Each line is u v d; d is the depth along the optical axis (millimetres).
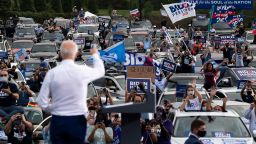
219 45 47250
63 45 9195
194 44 43812
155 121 16781
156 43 51344
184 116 17938
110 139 16125
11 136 16672
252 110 20625
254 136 18500
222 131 17375
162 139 16719
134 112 9844
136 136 10055
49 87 9102
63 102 9062
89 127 16281
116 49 22531
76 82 9094
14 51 47531
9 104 18922
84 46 48406
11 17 79188
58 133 9047
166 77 27906
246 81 25562
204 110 18766
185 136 17312
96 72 9234
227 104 22016
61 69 9102
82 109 9109
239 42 51312
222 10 62656
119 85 28641
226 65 34531
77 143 9070
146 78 21484
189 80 26797
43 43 46656
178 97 23406
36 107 20156
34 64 37906
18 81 30422
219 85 28547
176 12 36156
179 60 36281
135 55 27500
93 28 63125
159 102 23547
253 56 42312
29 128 16750
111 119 17812
